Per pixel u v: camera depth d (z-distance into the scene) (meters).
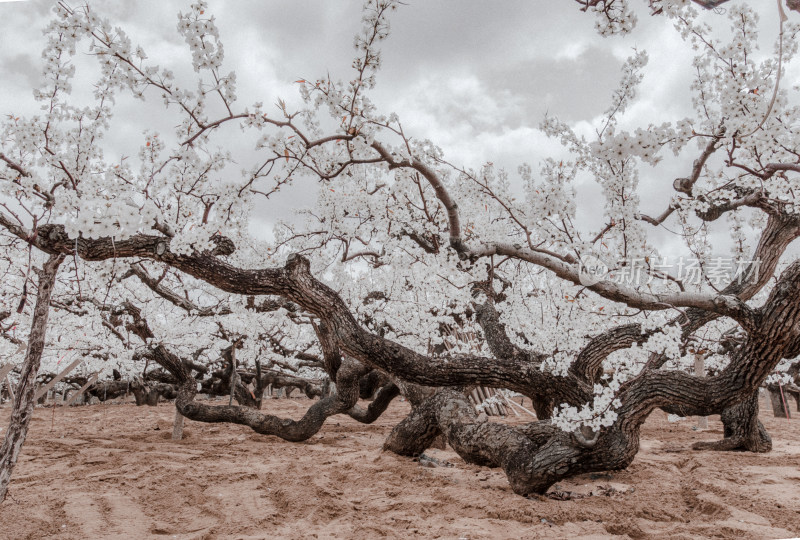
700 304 4.38
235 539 3.88
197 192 4.87
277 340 13.02
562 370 5.44
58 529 4.06
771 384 12.32
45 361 12.43
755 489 5.19
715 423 10.75
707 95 3.91
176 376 8.70
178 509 4.69
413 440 6.60
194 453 7.10
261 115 3.51
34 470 6.06
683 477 5.90
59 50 3.95
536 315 7.11
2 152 4.26
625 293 4.06
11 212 3.83
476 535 3.92
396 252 6.73
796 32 3.13
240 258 7.02
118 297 9.55
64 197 3.73
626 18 2.79
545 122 4.03
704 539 3.87
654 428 10.04
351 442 8.30
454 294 7.07
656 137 2.65
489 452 5.41
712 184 4.52
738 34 3.35
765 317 4.38
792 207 4.29
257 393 13.53
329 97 3.75
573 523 4.25
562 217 3.42
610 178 3.71
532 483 4.87
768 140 3.11
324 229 6.70
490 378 5.49
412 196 6.44
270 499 4.93
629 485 5.47
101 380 14.14
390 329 8.88
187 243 3.88
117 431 9.55
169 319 11.41
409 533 3.99
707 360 9.56
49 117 4.16
